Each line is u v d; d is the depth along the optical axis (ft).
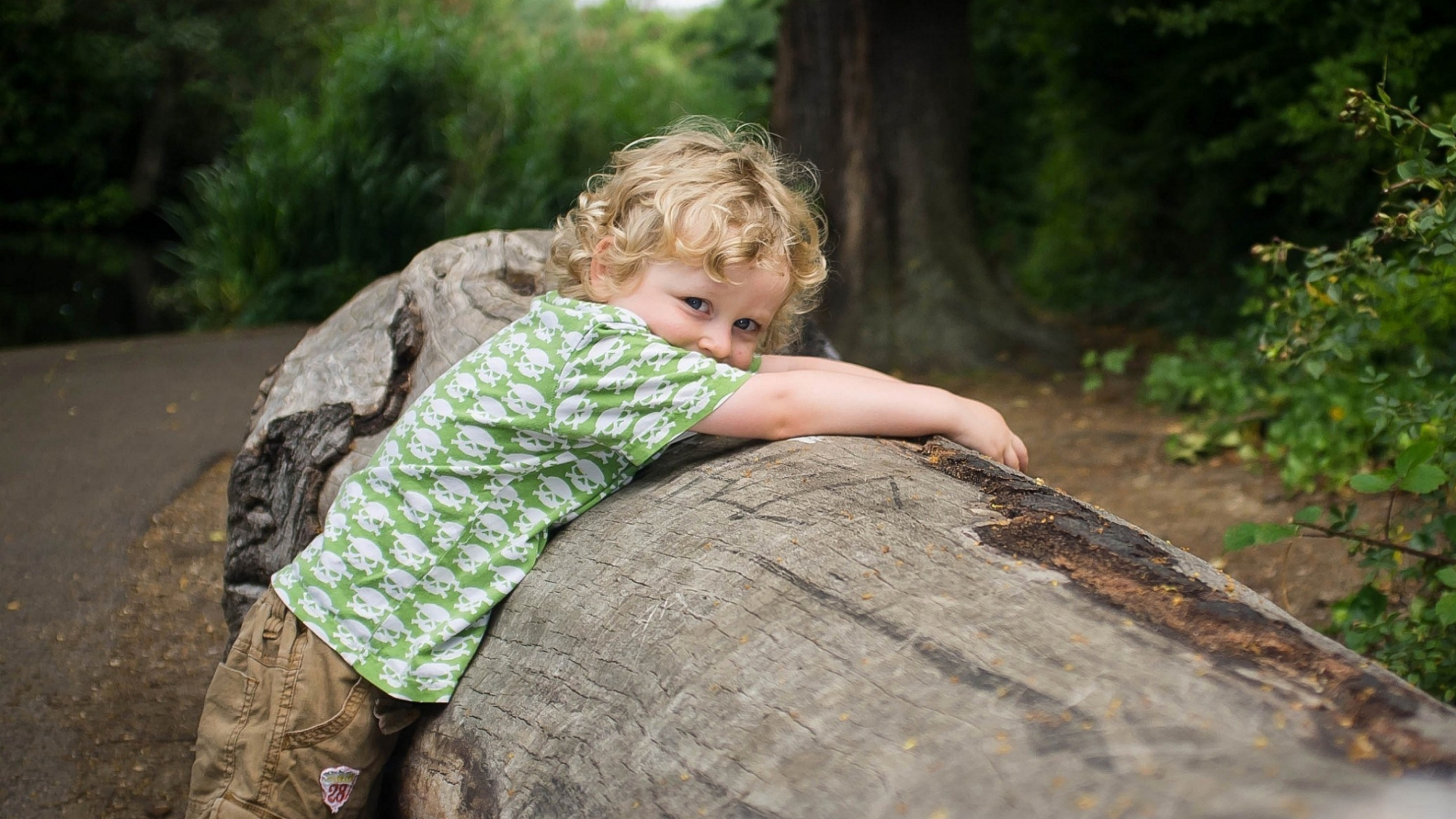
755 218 6.33
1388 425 9.91
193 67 67.97
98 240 63.46
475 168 40.63
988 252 40.83
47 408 21.74
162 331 41.45
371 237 38.58
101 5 67.51
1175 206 35.68
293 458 8.97
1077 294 36.76
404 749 6.62
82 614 12.54
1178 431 20.18
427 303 9.32
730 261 6.19
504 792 5.57
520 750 5.66
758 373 6.65
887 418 6.63
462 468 6.43
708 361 6.36
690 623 5.32
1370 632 8.73
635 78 48.11
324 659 6.43
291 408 9.11
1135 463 18.89
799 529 5.60
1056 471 18.57
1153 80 34.91
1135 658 4.45
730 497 6.05
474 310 9.15
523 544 6.41
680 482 6.40
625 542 6.08
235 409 21.85
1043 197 41.57
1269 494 16.46
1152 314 33.99
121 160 68.54
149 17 66.90
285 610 6.64
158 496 16.61
